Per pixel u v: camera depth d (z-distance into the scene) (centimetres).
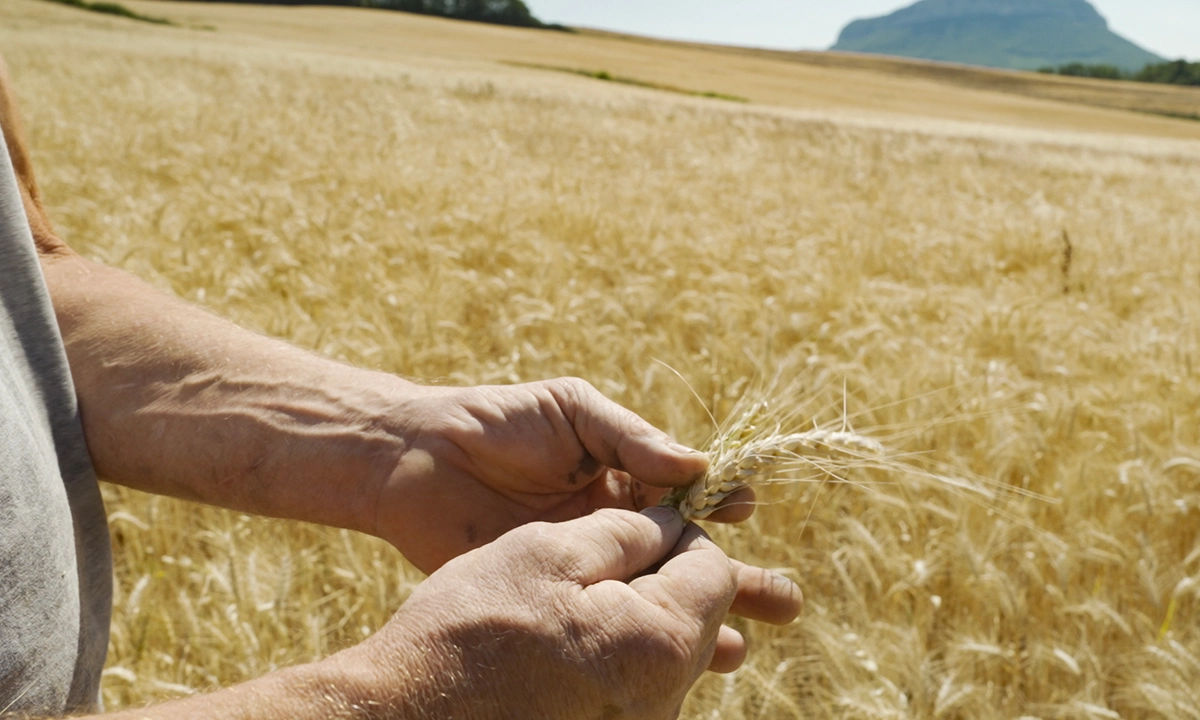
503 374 414
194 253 590
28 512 90
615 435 119
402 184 947
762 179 1356
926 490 343
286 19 7088
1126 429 396
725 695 227
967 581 296
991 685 254
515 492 123
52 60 2386
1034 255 903
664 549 100
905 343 498
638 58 7350
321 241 662
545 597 85
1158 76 18850
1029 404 412
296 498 119
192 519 322
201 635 255
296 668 79
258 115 1585
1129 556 312
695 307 580
